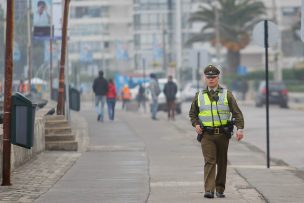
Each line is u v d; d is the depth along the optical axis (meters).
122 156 40.28
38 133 39.53
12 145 32.44
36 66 63.09
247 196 25.75
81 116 81.69
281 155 44.00
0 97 40.94
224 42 166.38
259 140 54.78
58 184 28.84
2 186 28.22
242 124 25.05
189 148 45.50
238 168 35.19
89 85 166.38
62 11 54.50
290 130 64.50
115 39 158.88
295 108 111.81
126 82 152.88
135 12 199.25
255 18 168.00
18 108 28.03
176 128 63.44
